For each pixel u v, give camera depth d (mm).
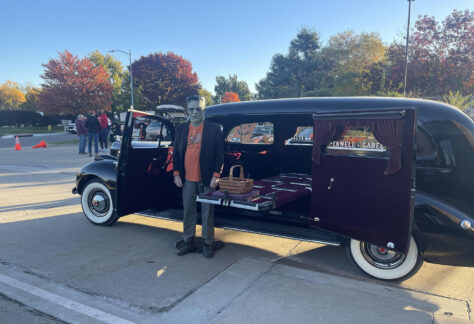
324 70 53562
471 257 2762
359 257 3219
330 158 3039
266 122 4836
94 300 2787
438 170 2781
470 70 29000
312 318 2529
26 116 49625
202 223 3688
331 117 2986
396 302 2771
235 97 77000
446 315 2580
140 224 4965
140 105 49656
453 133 2779
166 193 4734
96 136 13586
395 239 2645
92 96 43094
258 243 4191
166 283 3090
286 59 56750
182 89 52656
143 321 2488
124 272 3320
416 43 30297
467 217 2719
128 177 4195
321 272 3350
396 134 2570
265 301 2773
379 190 2717
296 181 4367
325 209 3119
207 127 3580
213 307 2680
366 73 32938
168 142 5051
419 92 29609
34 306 2701
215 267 3451
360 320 2504
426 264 3580
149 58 52312
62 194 6824
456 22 29547
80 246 4039
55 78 42688
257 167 5043
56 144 20344
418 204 2811
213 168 3619
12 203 6102
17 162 11875
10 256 3713
